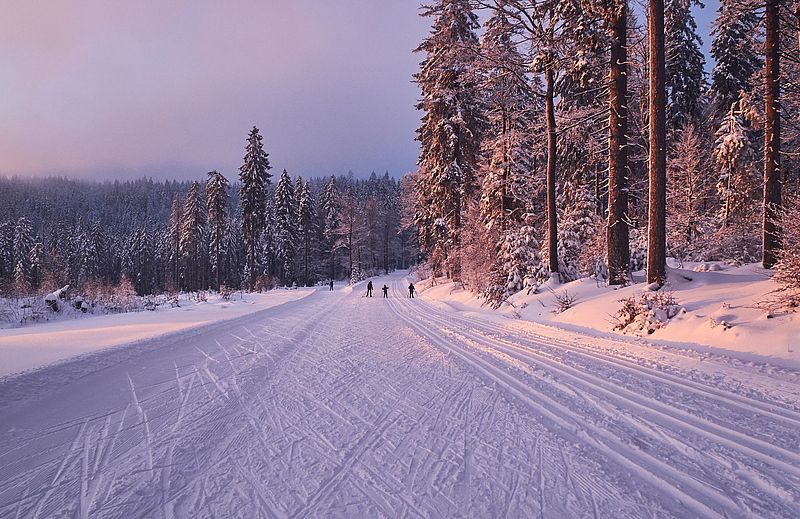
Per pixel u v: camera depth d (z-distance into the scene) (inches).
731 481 113.9
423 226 1483.8
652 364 247.0
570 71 573.0
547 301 569.6
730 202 763.4
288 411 189.2
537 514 101.0
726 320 294.7
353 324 553.6
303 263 2564.0
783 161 828.0
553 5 587.2
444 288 1217.4
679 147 877.2
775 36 477.4
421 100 1141.1
